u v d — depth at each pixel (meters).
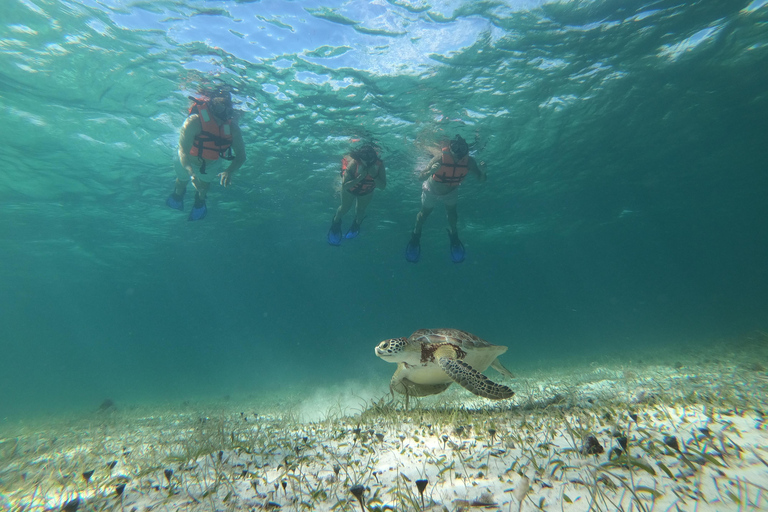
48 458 4.56
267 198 19.67
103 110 11.41
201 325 93.12
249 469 2.97
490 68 10.51
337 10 8.50
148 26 8.64
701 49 10.97
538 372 13.37
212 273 40.16
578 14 9.09
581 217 28.53
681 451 2.22
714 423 2.74
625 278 75.94
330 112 12.02
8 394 42.69
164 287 46.59
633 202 26.16
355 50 9.57
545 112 13.09
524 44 9.82
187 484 2.70
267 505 2.18
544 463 2.36
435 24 9.02
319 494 2.28
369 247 33.19
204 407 11.74
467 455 2.74
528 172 18.30
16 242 23.66
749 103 14.41
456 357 4.68
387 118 12.45
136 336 106.19
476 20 8.99
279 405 10.36
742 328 25.03
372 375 21.81
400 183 18.12
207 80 10.32
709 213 33.38
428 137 13.74
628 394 4.85
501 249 38.88
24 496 2.95
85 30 8.65
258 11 8.43
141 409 12.84
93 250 27.14
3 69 9.59
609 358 16.08
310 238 29.20
